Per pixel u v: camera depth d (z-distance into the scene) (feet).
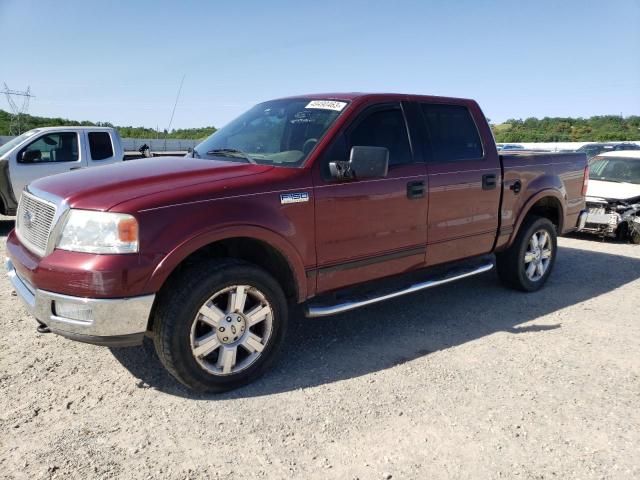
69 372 12.00
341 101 13.69
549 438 9.77
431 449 9.36
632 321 16.08
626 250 27.50
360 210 12.92
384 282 15.71
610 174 33.81
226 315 10.98
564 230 20.07
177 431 9.77
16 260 11.09
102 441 9.41
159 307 10.48
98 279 9.50
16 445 9.21
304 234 11.93
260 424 10.05
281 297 11.75
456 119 15.94
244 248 12.37
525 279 18.43
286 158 12.53
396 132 14.20
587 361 13.11
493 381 11.93
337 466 8.85
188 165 12.27
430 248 14.90
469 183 15.56
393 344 13.99
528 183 17.69
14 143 31.71
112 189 10.37
